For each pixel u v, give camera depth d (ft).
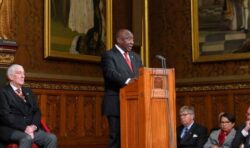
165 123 20.52
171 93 20.77
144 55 40.14
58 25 33.73
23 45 31.89
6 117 23.21
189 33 38.55
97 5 36.68
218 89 36.47
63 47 34.01
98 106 36.19
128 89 21.01
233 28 36.35
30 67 32.22
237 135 26.22
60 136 33.53
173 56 39.24
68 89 34.22
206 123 36.94
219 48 36.88
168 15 39.68
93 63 36.29
